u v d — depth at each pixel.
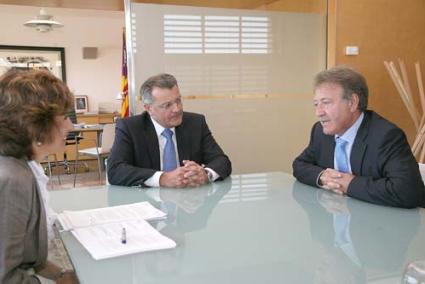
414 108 3.33
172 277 0.87
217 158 2.03
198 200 1.54
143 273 0.90
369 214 1.34
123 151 1.95
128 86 2.81
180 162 2.09
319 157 1.88
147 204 1.47
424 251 1.01
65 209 1.45
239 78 3.03
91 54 7.33
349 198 1.55
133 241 1.08
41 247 0.94
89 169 6.64
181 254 1.00
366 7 3.28
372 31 3.32
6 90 0.91
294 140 3.24
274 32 3.11
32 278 0.88
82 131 5.88
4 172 0.87
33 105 0.91
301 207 1.43
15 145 0.92
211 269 0.91
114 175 1.84
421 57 3.52
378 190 1.45
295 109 3.21
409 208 1.42
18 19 6.90
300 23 3.17
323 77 1.66
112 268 0.92
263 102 3.12
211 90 2.96
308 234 1.14
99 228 1.19
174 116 2.00
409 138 3.57
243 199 1.55
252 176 2.00
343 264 0.93
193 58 2.88
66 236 1.13
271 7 3.13
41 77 0.96
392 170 1.50
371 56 3.34
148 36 2.76
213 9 2.92
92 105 7.50
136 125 2.04
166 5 2.79
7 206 0.84
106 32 7.43
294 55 3.17
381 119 1.68
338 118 1.64
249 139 3.11
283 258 0.97
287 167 3.24
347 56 3.26
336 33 3.21
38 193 0.93
